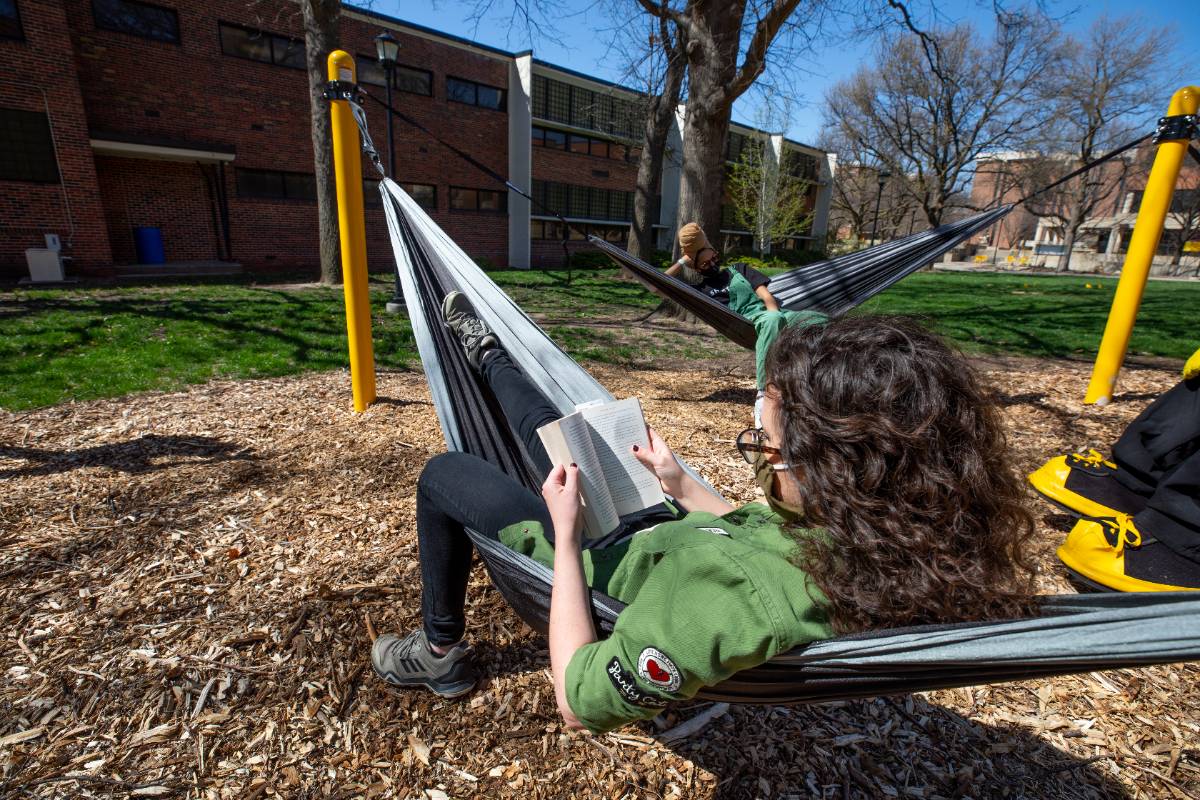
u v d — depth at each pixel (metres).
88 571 2.65
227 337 7.32
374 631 2.31
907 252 5.38
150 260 14.95
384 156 18.73
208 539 2.93
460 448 2.09
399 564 2.76
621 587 1.30
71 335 6.87
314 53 11.52
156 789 1.66
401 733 1.87
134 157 14.62
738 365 7.37
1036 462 4.20
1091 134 35.91
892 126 34.62
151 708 1.93
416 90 19.31
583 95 24.59
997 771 1.82
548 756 1.82
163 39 14.25
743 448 1.09
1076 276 30.72
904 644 0.89
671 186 29.64
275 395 5.41
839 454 0.89
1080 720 2.01
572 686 1.04
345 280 4.65
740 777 1.77
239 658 2.15
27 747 1.77
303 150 16.91
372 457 3.98
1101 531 2.52
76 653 2.15
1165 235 44.06
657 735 1.90
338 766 1.76
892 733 1.94
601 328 9.50
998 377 6.82
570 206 25.55
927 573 0.86
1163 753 1.89
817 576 0.92
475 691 2.04
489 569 1.59
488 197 22.14
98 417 4.70
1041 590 2.70
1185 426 2.39
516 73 21.53
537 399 2.04
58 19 12.06
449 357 2.67
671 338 8.91
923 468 0.86
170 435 4.34
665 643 0.94
